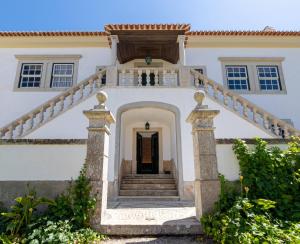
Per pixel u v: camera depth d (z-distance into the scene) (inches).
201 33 473.1
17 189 196.5
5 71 464.8
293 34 474.9
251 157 193.9
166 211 225.5
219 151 205.5
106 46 486.0
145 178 407.8
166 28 395.9
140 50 444.5
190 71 375.9
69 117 338.0
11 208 183.3
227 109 344.5
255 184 186.4
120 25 395.9
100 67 470.9
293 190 182.5
